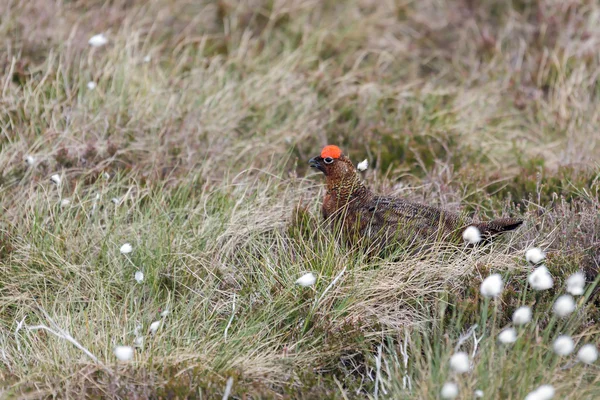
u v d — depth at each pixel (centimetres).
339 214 959
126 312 870
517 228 952
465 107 1336
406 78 1459
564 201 991
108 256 941
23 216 1015
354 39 1489
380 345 834
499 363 727
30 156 1028
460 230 926
